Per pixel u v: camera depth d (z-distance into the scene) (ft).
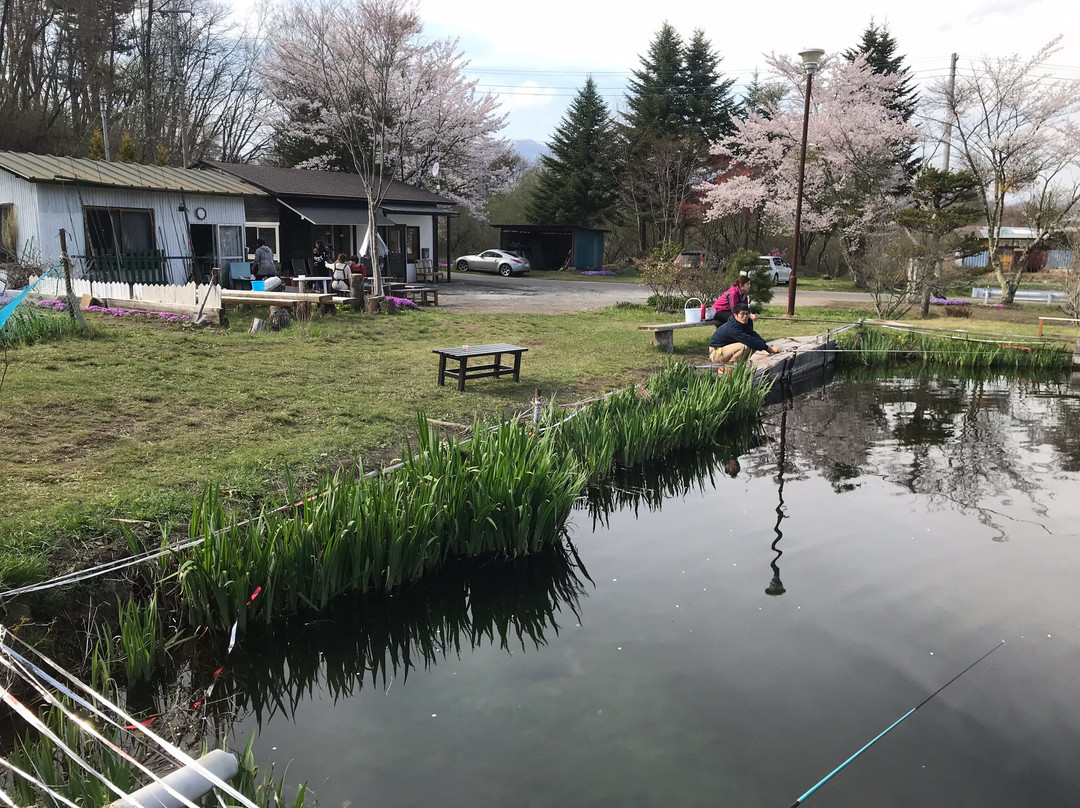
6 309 22.88
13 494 18.01
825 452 31.14
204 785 8.27
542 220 158.61
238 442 23.52
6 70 100.12
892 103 120.57
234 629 14.99
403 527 17.66
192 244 61.11
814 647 15.80
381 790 11.73
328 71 90.07
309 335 42.37
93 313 44.32
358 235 88.63
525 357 42.04
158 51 123.13
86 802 10.23
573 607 17.75
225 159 144.66
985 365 52.01
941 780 11.80
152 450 22.12
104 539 16.31
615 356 43.65
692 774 11.95
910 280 69.56
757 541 21.67
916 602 17.83
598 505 24.85
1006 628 16.57
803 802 11.34
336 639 16.65
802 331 59.16
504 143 130.41
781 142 114.11
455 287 94.02
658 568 19.89
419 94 105.60
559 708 13.85
